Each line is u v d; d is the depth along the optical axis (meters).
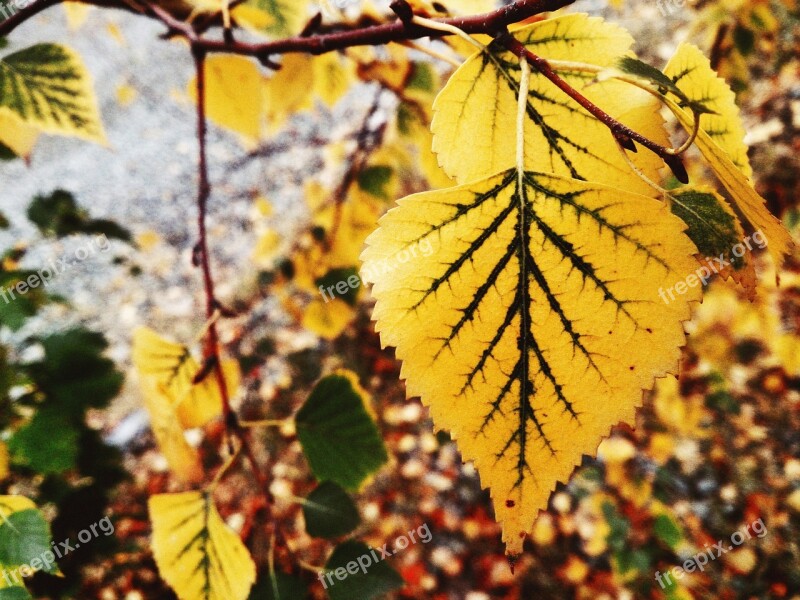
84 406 0.24
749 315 0.37
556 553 0.51
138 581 0.47
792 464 0.51
